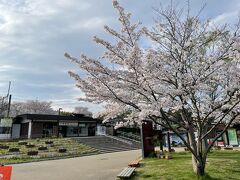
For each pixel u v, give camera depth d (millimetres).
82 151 23047
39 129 35562
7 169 5324
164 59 7195
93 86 6930
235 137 27516
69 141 28344
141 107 6504
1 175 5273
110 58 6902
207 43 7703
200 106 7730
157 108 6172
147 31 7594
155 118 7434
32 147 22688
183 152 18719
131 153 22625
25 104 69875
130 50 6289
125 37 6918
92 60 6664
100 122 42375
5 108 47594
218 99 7629
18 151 20094
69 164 14102
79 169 11773
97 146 28109
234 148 24625
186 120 7863
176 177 8039
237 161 11445
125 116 7922
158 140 20297
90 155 21516
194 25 7852
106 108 7504
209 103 7488
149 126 16203
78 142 28703
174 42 7684
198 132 7922
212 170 9203
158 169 9992
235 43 6492
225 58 6910
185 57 7195
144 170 10016
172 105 6406
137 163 11484
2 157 17422
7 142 25469
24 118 36188
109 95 6758
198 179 7477
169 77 6977
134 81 6637
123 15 6668
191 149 7719
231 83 6598
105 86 6762
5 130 34406
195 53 7383
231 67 6512
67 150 22656
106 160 16031
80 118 40438
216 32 7652
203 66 6945
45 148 22125
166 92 6434
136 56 6148
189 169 9273
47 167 12891
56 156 19312
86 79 6961
